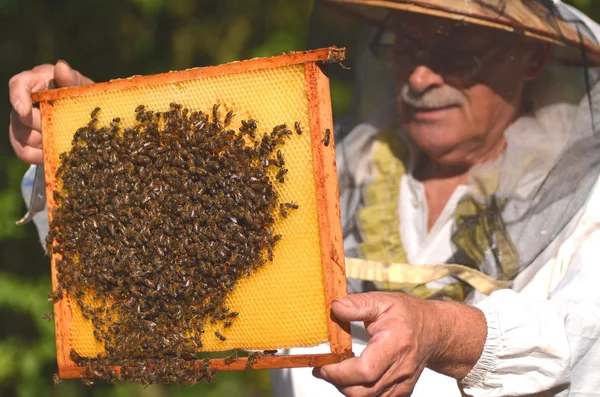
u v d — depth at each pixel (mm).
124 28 8477
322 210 2359
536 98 3381
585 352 2760
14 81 3264
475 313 2680
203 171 2473
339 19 3834
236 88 2496
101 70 8492
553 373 2668
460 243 3379
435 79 3453
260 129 2455
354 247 3629
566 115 3314
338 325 2346
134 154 2582
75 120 2773
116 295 2656
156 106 2625
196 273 2514
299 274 2428
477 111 3432
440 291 3355
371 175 3730
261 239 2430
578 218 3199
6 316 7941
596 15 7496
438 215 3562
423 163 3666
